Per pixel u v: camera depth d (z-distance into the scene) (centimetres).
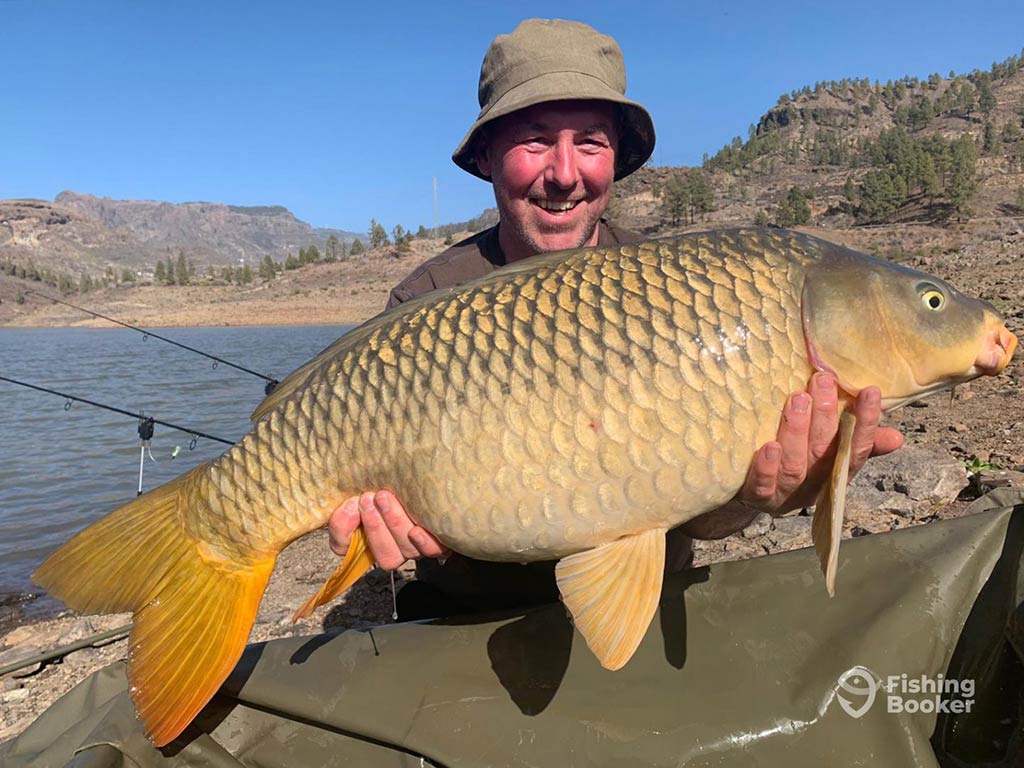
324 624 144
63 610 189
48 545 247
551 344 69
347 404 75
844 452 68
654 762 70
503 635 80
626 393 68
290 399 78
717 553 145
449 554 81
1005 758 73
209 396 596
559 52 106
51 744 83
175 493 82
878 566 80
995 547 79
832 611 77
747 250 73
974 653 76
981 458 170
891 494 153
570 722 73
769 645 76
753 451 69
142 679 76
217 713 81
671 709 73
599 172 109
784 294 71
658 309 69
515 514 69
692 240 73
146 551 80
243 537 79
